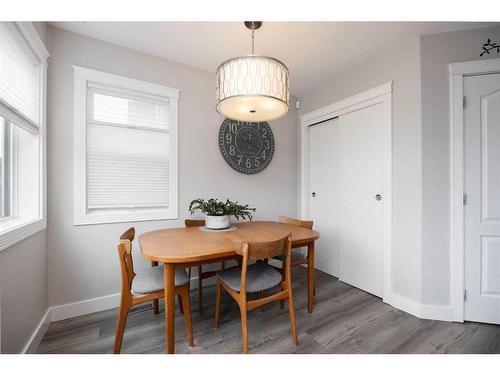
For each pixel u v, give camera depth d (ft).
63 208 6.06
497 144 5.82
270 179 9.84
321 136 9.80
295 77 8.79
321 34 6.28
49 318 5.74
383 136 7.13
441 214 6.09
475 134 5.93
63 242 6.07
